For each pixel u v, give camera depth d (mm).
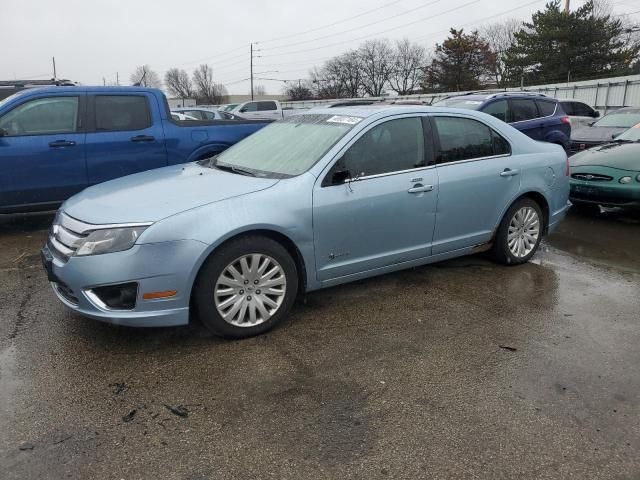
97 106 6465
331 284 4035
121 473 2383
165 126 6812
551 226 5461
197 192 3639
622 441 2619
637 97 24281
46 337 3660
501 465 2451
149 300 3271
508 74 51156
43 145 6117
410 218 4266
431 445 2580
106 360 3354
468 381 3145
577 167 7508
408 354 3463
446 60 57656
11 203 6133
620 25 45469
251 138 4844
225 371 3232
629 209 7234
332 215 3834
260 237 3561
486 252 5316
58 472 2379
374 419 2781
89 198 3779
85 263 3225
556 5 46500
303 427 2711
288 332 3766
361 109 4457
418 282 4766
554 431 2691
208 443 2584
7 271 5047
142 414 2807
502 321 3971
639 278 4973
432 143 4441
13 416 2773
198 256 3318
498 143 4934
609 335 3758
